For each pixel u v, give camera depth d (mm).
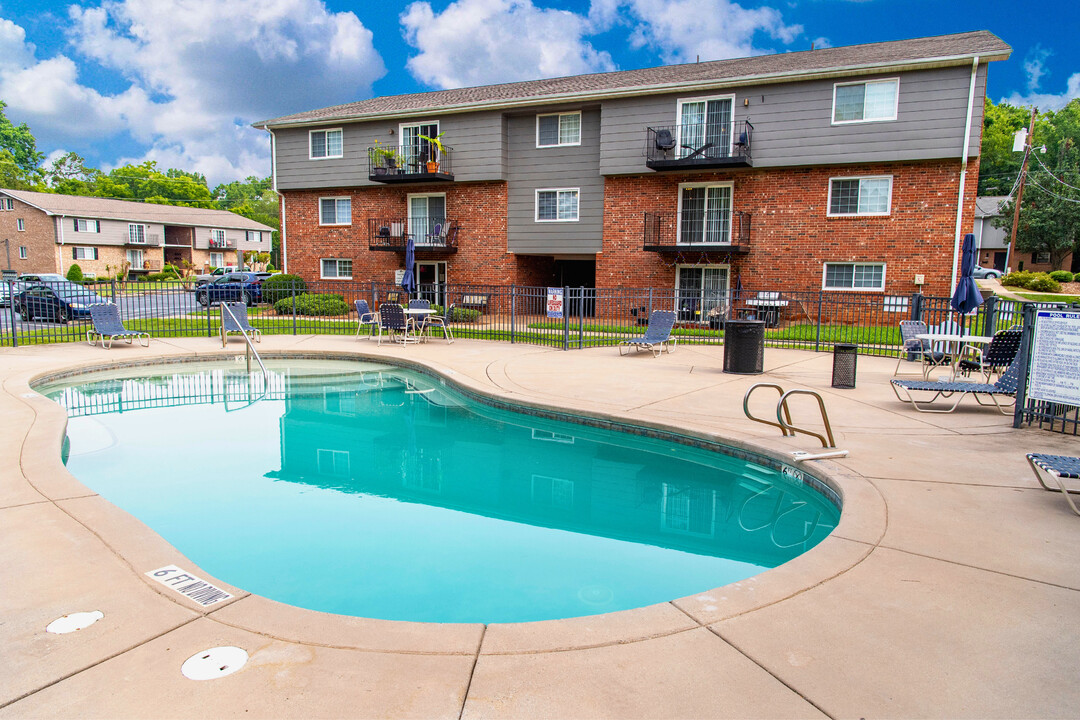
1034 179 39625
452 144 22188
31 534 3646
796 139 17984
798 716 2121
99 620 2707
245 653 2471
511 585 3695
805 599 2965
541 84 23812
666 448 6797
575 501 5301
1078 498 4348
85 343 14000
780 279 18828
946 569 3277
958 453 5516
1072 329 5910
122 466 6160
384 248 23125
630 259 20625
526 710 2143
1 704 2135
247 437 7395
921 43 19031
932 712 2146
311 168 24250
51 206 43188
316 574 3836
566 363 11500
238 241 58000
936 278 17141
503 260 22359
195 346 13922
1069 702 2203
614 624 2738
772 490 5566
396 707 2148
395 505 5199
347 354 13219
